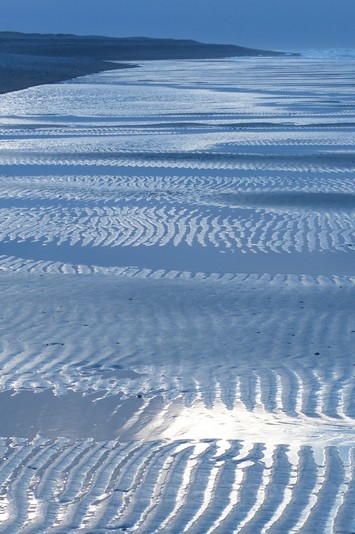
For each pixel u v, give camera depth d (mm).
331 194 22391
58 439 8023
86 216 19844
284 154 30344
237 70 113188
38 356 10719
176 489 6824
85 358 10656
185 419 8508
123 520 6328
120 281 14578
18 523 6316
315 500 6570
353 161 28438
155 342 11328
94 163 28047
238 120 44156
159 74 97000
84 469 7270
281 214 20000
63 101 56875
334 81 84375
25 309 12867
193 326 12055
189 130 39219
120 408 8883
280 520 6266
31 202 21469
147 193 22734
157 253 16672
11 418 8633
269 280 14719
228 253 16672
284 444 7719
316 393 9289
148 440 7949
